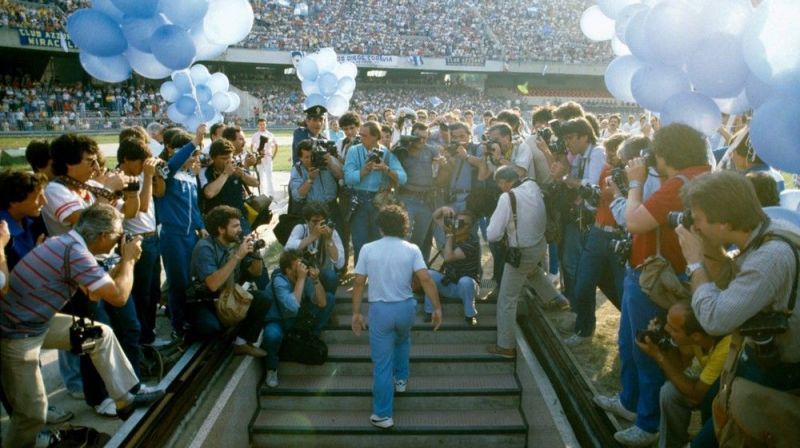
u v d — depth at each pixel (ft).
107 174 13.19
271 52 131.64
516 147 18.63
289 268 16.52
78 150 11.83
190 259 16.19
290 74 147.64
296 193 19.08
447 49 149.69
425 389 16.08
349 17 148.97
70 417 12.76
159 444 11.94
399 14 155.12
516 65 153.38
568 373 13.83
